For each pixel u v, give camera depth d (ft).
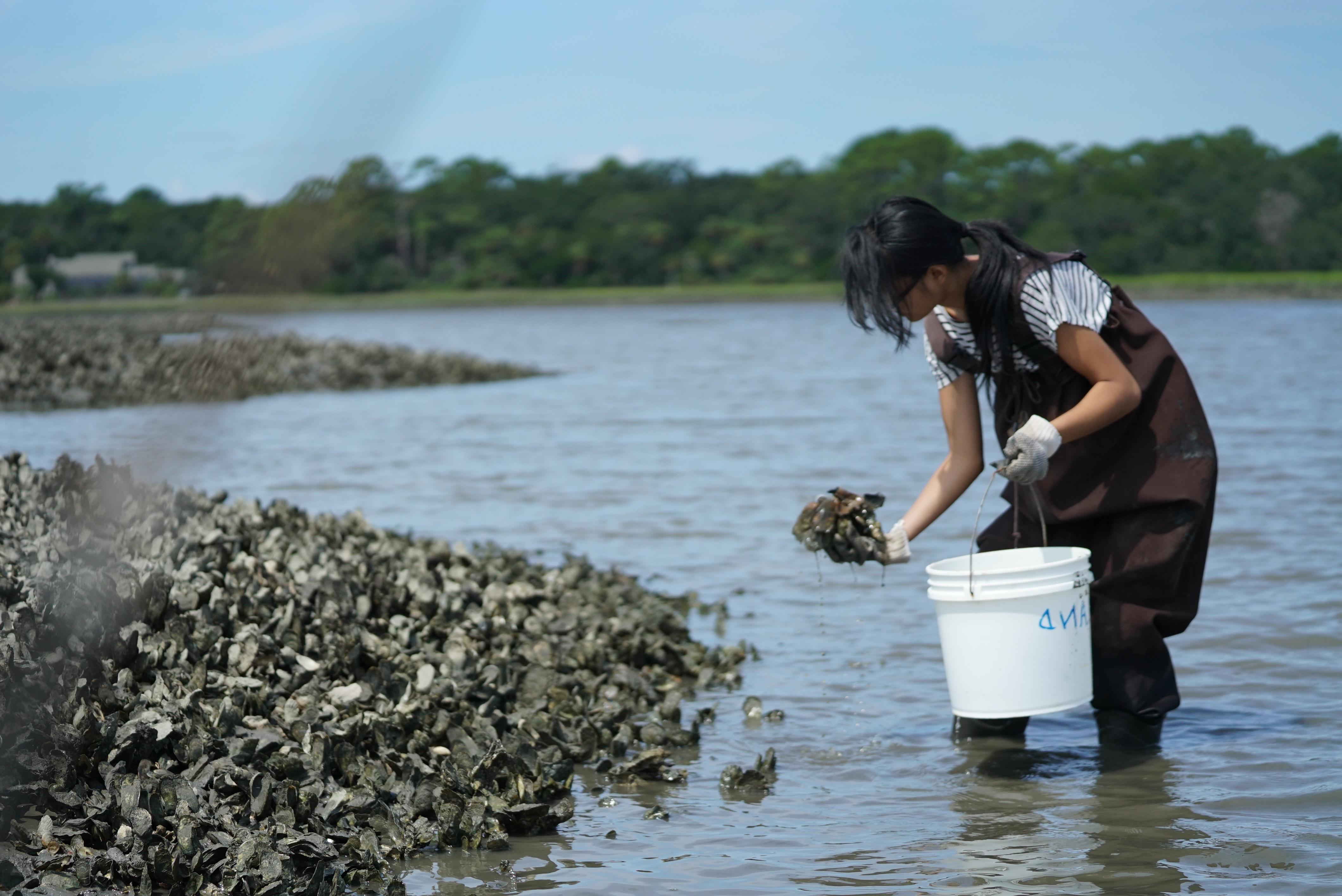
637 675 16.83
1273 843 10.78
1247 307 249.34
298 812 11.07
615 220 465.47
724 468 39.93
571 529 29.73
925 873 10.56
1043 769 13.17
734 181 505.66
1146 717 13.30
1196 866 10.38
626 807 12.66
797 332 177.78
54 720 11.12
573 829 12.03
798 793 12.96
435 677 14.58
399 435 51.78
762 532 28.96
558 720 14.60
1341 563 22.52
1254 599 20.13
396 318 305.12
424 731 13.25
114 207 254.88
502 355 126.52
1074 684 12.67
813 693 16.78
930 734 14.75
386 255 439.63
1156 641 13.16
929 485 13.84
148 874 9.86
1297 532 25.46
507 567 21.31
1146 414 12.85
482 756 12.92
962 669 12.79
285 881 9.98
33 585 13.26
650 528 29.73
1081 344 12.34
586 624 18.54
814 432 49.57
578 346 148.15
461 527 29.94
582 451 45.60
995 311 12.34
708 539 28.22
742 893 10.29
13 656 11.55
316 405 66.39
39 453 38.34
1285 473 33.65
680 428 52.90
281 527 19.52
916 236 11.82
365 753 12.69
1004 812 11.96
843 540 13.30
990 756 13.75
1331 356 86.74
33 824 10.42
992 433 46.21
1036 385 12.96
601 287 450.30
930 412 56.59
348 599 15.97
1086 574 12.68
